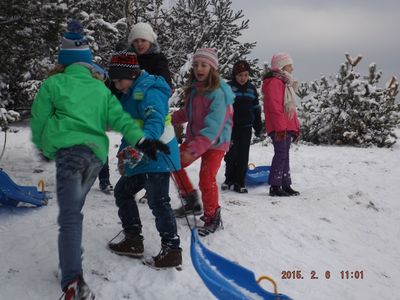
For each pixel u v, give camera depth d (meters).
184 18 16.75
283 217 5.13
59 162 2.83
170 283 3.27
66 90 2.89
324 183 7.47
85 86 2.95
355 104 12.65
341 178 7.84
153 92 3.24
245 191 6.30
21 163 6.45
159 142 2.87
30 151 7.33
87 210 4.44
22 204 4.43
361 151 11.17
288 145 6.23
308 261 4.22
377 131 12.65
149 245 3.80
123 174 3.40
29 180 5.54
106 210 4.49
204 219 4.37
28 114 11.14
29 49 5.82
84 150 2.86
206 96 4.20
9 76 6.38
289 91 6.07
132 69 3.29
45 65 6.48
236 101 6.10
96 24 6.63
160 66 4.40
